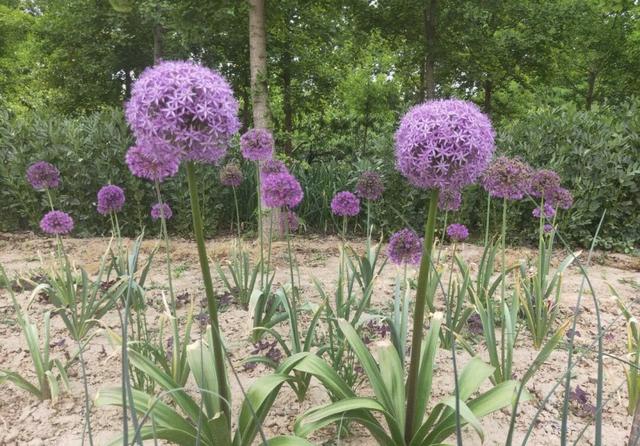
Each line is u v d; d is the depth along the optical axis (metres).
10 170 7.86
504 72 11.93
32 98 20.97
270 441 1.96
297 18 9.88
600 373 1.73
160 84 1.75
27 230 8.27
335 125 11.24
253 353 3.42
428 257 1.97
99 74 16.62
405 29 9.95
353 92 12.10
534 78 13.17
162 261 6.13
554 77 13.18
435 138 1.84
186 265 5.96
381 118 11.83
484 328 3.02
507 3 9.70
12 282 5.13
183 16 6.75
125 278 3.33
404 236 2.78
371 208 7.70
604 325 4.18
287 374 2.24
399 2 9.26
